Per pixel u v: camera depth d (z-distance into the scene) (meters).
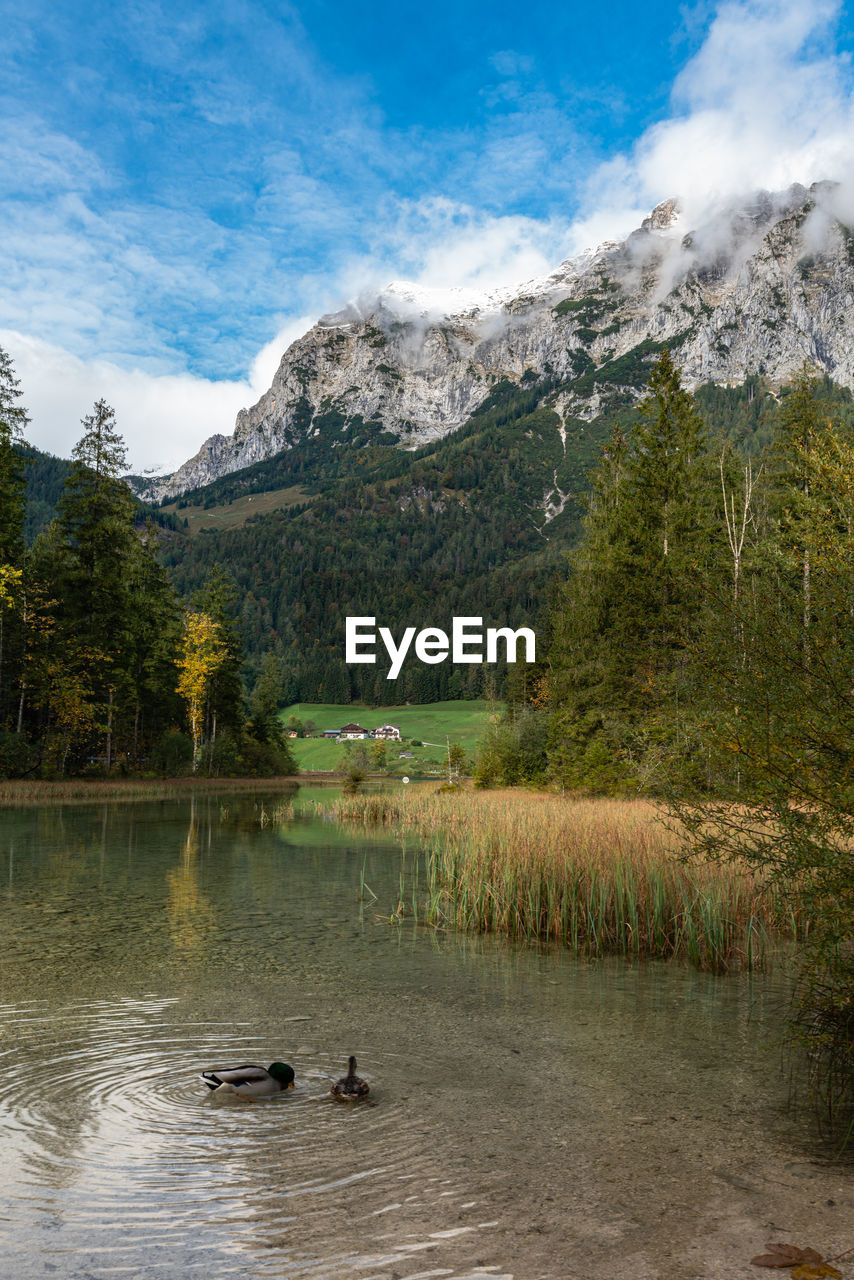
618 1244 3.38
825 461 6.20
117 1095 5.23
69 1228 3.48
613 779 29.39
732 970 9.52
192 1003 7.65
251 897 14.02
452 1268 3.17
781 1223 3.59
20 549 43.47
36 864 17.59
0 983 8.34
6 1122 4.74
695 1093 5.43
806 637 5.58
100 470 49.41
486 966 9.60
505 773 43.12
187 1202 3.73
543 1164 4.23
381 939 11.00
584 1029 7.01
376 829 26.62
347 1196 3.82
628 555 32.84
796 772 5.41
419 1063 6.02
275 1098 5.23
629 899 10.91
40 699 44.97
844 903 5.27
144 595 58.56
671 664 28.36
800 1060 6.16
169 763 57.59
